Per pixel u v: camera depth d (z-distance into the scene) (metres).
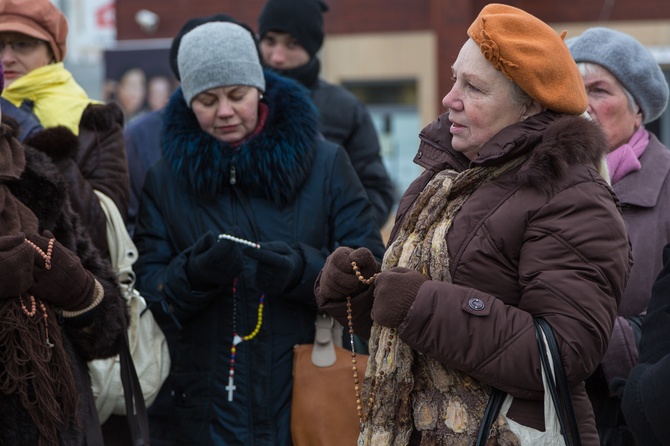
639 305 5.00
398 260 4.01
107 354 4.70
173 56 6.91
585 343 3.65
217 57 5.35
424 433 3.84
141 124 7.14
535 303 3.72
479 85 3.95
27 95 5.81
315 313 5.38
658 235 5.09
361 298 4.12
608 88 5.32
